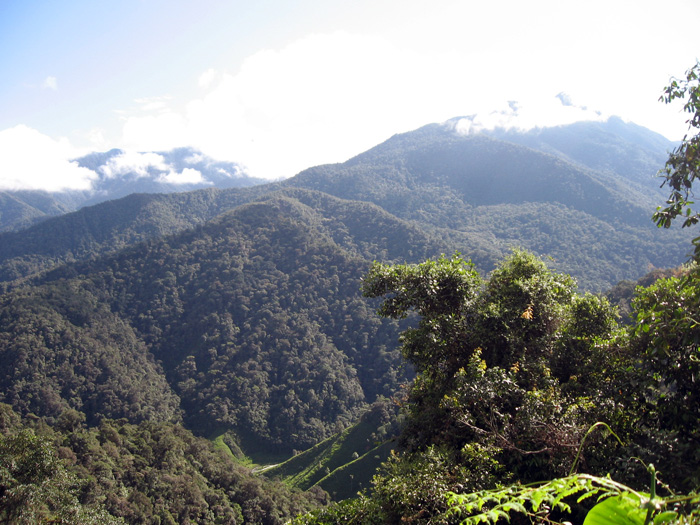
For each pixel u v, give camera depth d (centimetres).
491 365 660
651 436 396
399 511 427
